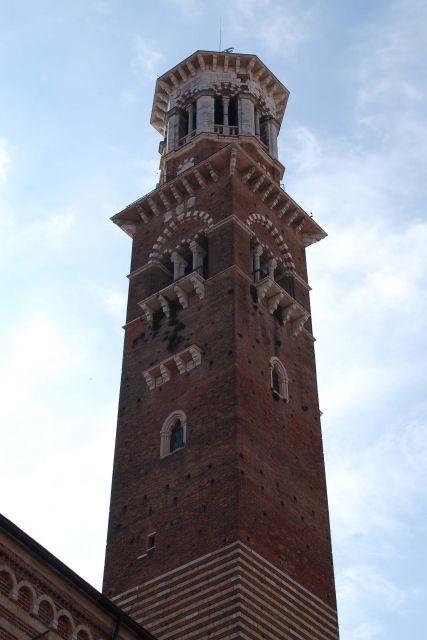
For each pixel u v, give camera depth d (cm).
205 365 6469
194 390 6400
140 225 7919
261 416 6247
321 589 5891
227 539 5531
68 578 4028
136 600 5697
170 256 7481
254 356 6525
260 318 6831
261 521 5728
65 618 3978
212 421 6128
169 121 8531
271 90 8925
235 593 5284
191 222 7481
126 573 5884
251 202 7519
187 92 8669
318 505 6303
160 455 6269
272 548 5688
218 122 8400
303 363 7056
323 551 6106
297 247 7850
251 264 7181
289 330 7125
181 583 5559
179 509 5906
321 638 5647
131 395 6788
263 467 6003
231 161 7462
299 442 6488
